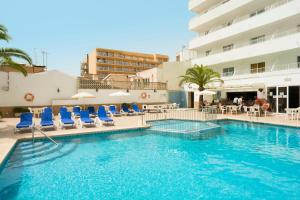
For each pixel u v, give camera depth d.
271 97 20.39
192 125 15.09
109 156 8.70
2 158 6.97
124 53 67.06
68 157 8.49
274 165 7.61
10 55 14.76
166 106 24.97
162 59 73.56
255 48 22.67
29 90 20.77
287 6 19.88
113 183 6.23
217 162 8.02
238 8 25.06
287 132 12.98
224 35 26.62
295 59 20.42
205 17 29.69
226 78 25.55
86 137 11.54
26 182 6.25
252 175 6.75
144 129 13.41
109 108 20.72
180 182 6.29
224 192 5.64
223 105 22.45
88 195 5.50
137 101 26.86
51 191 5.72
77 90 23.11
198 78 24.42
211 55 28.19
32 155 8.59
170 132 12.44
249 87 21.41
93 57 64.50
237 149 9.66
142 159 8.38
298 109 15.84
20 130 11.94
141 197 5.39
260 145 10.27
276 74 19.75
